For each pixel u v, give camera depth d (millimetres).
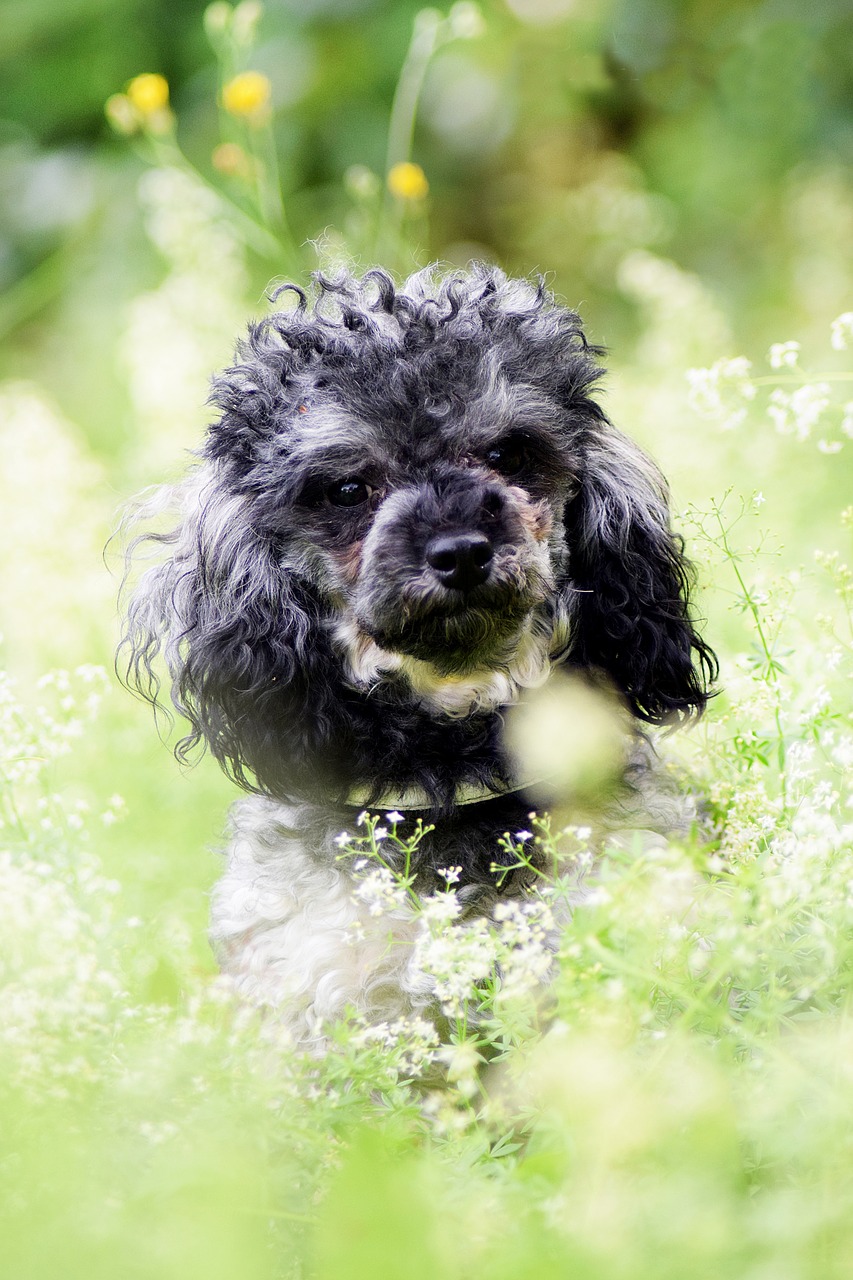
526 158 13695
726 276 12555
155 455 8844
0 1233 3045
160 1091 3447
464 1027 3934
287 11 12875
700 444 7359
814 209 11773
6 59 13484
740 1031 3316
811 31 12945
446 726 5199
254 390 5367
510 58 13305
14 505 8039
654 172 13375
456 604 4832
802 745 4605
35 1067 3459
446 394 5047
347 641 5227
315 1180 3441
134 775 6914
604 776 5129
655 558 5707
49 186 12969
